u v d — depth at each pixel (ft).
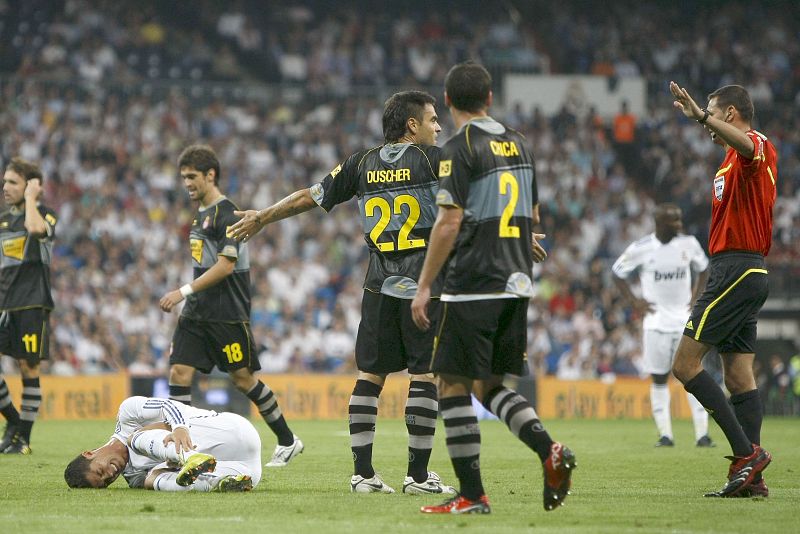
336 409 235.61
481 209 65.10
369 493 79.51
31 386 123.54
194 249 105.40
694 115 76.38
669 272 150.51
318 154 340.80
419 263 78.74
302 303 284.82
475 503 66.28
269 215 82.74
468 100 67.41
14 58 345.51
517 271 65.26
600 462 117.50
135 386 221.66
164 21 383.86
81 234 282.15
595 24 414.82
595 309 295.28
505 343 65.87
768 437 172.35
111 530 58.39
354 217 313.12
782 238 341.00
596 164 358.23
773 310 325.42
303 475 96.53
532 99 383.86
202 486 78.79
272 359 257.75
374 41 394.32
